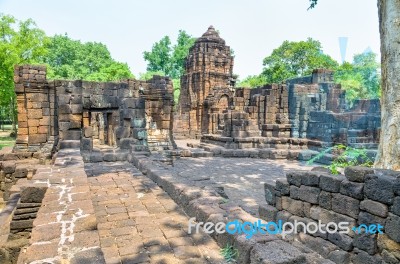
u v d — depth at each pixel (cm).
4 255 508
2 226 590
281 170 1245
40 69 1252
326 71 2197
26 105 1234
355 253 375
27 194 536
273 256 296
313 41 3541
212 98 2800
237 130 1811
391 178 333
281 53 3559
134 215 491
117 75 3559
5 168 1042
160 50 5022
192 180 673
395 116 452
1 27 2673
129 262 341
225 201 505
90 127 1185
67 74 3725
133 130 1234
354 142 1609
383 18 481
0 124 5022
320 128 1778
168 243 392
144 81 1780
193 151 1655
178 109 3189
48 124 1261
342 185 392
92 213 398
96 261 287
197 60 2961
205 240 403
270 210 528
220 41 3030
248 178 1068
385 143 461
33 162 1173
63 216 387
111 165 977
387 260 336
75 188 517
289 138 1800
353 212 378
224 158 1594
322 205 426
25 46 2741
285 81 2575
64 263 282
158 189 652
